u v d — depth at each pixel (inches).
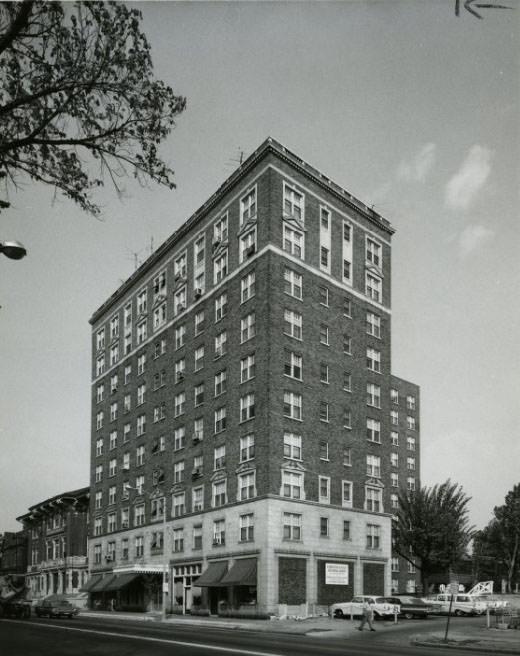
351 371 2341.3
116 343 3235.7
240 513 2089.1
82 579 3457.2
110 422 3191.4
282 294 2150.6
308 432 2138.3
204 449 2349.9
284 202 2220.7
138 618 2128.4
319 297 2277.3
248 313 2203.5
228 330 2304.4
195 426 2431.1
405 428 3779.5
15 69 483.2
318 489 2128.4
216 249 2433.6
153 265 2940.5
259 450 2049.7
